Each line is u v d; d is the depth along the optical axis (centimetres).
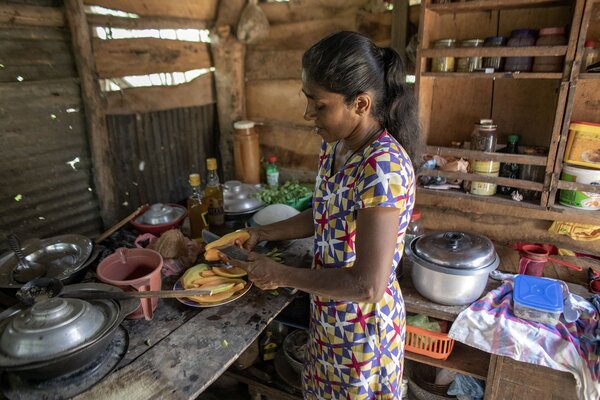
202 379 92
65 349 83
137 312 111
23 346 83
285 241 158
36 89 144
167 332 107
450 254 135
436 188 166
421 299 142
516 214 161
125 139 177
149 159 190
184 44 195
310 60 83
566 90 134
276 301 120
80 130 161
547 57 138
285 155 222
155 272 114
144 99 181
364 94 84
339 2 184
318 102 86
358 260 87
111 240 154
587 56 133
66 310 89
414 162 98
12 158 142
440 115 176
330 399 113
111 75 166
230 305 119
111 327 90
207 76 211
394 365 108
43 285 104
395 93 91
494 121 167
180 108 200
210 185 162
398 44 172
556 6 145
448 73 151
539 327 126
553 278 150
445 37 165
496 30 157
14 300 123
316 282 94
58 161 155
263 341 176
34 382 89
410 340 154
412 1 169
